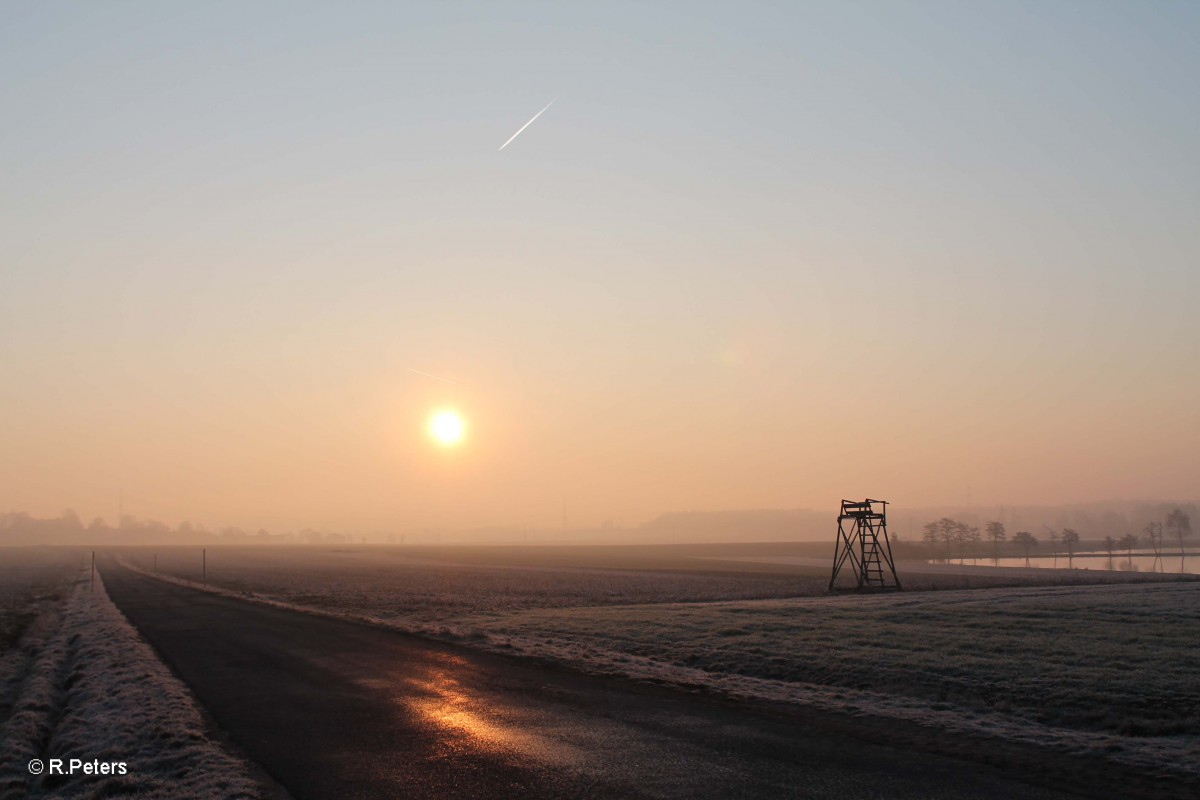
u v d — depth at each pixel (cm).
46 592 7175
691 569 12012
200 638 3091
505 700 1767
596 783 1137
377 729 1507
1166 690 1930
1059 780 1151
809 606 4538
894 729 1472
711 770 1195
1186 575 9444
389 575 10112
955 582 7888
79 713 1830
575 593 6644
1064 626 3212
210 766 1271
